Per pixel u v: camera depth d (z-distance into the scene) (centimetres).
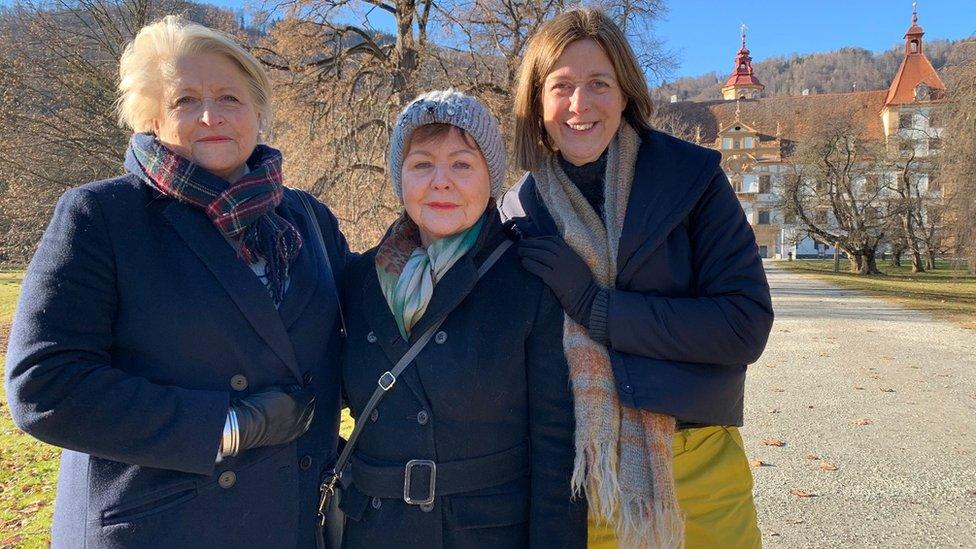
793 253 6600
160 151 176
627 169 212
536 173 224
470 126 184
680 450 210
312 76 1565
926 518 430
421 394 184
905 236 3916
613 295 193
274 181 189
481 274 192
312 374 194
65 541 169
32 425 152
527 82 222
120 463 169
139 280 169
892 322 1552
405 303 188
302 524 187
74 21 1606
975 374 911
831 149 3903
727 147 6775
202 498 171
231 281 177
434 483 180
